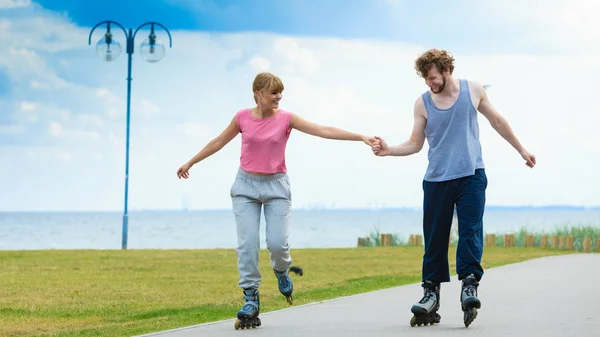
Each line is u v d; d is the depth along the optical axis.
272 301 14.95
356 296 14.40
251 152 10.74
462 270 10.09
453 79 10.41
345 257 29.81
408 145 10.69
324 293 16.56
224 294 16.59
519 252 34.91
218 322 11.16
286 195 10.85
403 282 19.27
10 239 97.88
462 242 10.16
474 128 10.45
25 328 11.95
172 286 18.41
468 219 10.21
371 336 9.42
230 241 90.50
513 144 10.61
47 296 16.30
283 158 10.80
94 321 12.70
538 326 10.01
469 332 9.57
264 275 21.11
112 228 158.12
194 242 87.50
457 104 10.32
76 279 20.12
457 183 10.32
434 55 10.27
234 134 10.98
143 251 32.19
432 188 10.46
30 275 21.16
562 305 12.38
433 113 10.39
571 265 22.50
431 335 9.37
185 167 11.06
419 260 28.14
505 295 14.02
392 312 11.99
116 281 19.66
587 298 13.41
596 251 36.72
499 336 9.23
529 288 15.34
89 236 109.00
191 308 14.10
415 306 10.31
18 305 14.79
